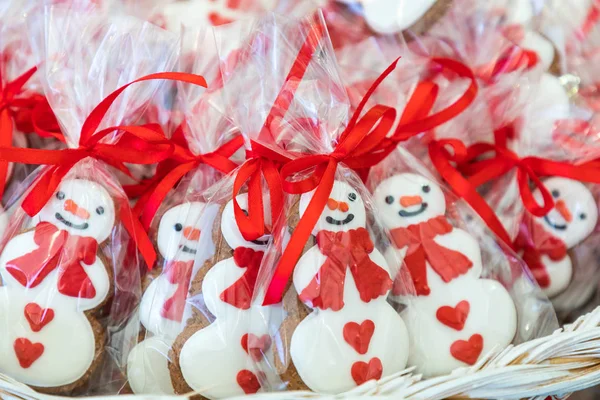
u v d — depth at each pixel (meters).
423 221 0.55
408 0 0.58
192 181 0.58
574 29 0.61
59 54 0.55
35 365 0.50
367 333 0.50
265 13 0.54
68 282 0.52
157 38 0.56
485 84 0.59
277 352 0.50
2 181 0.56
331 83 0.53
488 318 0.53
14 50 0.59
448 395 0.49
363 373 0.49
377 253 0.52
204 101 0.57
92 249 0.53
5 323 0.50
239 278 0.51
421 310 0.53
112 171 0.58
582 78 0.61
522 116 0.60
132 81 0.54
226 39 0.56
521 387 0.50
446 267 0.54
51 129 0.59
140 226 0.56
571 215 0.58
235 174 0.54
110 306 0.54
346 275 0.50
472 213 0.58
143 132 0.54
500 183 0.61
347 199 0.52
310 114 0.53
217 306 0.51
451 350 0.52
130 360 0.53
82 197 0.53
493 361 0.50
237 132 0.58
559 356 0.51
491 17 0.59
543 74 0.60
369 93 0.52
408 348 0.51
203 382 0.50
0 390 0.48
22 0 0.59
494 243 0.57
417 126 0.57
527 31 0.60
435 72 0.59
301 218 0.50
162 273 0.54
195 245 0.54
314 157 0.52
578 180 0.59
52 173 0.54
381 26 0.58
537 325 0.55
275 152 0.53
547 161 0.59
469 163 0.62
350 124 0.52
